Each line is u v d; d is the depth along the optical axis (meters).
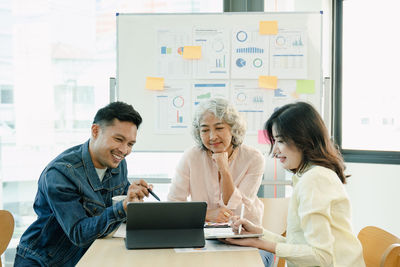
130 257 1.45
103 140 1.72
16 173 3.08
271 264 2.10
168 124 2.93
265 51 2.88
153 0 3.20
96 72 3.15
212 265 1.38
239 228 1.63
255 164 2.24
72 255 1.75
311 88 2.89
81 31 3.12
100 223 1.59
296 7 3.31
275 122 1.60
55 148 3.13
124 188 2.01
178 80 2.91
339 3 3.46
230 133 2.18
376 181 3.24
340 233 1.48
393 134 3.28
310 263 1.44
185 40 2.90
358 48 3.41
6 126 3.05
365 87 3.40
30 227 1.74
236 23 2.89
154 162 3.21
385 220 3.18
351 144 3.47
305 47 2.88
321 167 1.52
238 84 2.90
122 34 2.92
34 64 3.08
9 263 3.08
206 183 2.23
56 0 3.08
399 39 3.23
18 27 3.04
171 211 1.56
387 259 1.35
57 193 1.62
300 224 1.56
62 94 3.12
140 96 2.93
